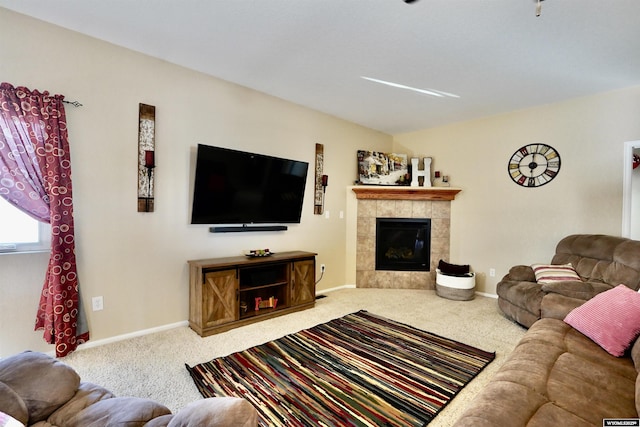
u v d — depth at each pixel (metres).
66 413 1.18
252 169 3.46
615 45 2.52
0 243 2.30
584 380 1.43
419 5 2.08
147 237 2.89
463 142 4.70
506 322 3.34
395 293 4.52
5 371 1.21
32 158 2.29
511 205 4.23
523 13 2.14
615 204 3.47
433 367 2.36
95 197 2.60
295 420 1.76
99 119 2.61
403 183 5.11
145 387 2.04
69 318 2.42
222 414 0.94
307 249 4.28
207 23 2.35
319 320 3.34
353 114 4.44
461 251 4.69
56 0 2.12
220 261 3.10
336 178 4.63
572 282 2.65
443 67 2.98
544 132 3.95
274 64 3.00
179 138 3.07
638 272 2.75
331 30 2.41
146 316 2.90
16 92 2.22
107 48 2.64
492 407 1.22
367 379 2.18
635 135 3.35
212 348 2.62
